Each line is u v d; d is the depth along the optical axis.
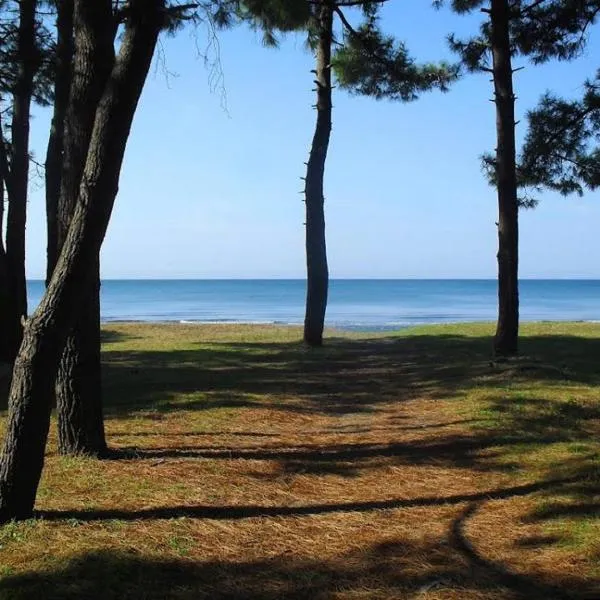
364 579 3.82
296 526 4.67
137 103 4.71
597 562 3.96
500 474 5.91
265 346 17.12
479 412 8.41
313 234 17.02
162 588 3.67
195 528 4.58
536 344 16.00
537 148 14.23
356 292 107.88
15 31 13.71
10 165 14.90
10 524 4.52
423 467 6.20
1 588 3.63
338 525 4.70
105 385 10.85
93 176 4.58
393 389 10.65
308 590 3.68
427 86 16.69
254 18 13.32
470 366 12.21
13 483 4.61
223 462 6.25
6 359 14.07
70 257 4.58
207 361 14.14
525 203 14.88
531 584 3.73
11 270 14.27
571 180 14.55
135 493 5.27
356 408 9.23
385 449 6.87
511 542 4.34
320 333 17.12
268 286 163.12
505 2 12.42
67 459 6.20
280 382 11.26
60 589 3.61
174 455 6.48
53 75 13.98
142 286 173.25
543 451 6.58
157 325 27.86
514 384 10.21
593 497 5.09
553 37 13.55
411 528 4.64
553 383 10.21
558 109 14.12
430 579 3.80
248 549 4.25
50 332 4.57
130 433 7.48
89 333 6.29
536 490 5.38
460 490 5.50
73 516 4.73
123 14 6.00
